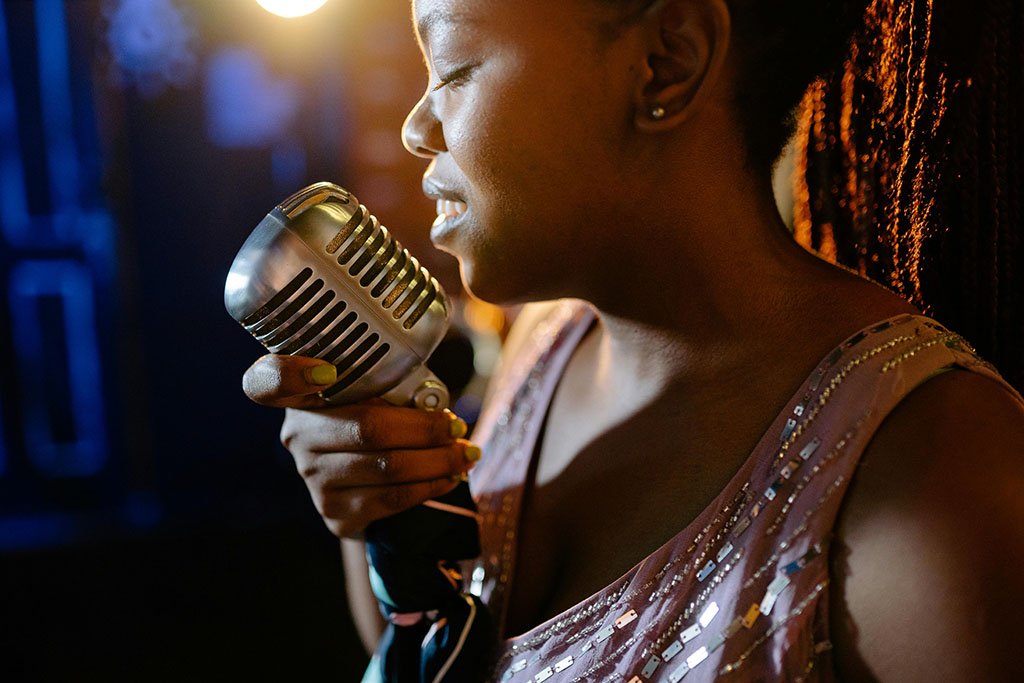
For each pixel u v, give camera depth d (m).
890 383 0.74
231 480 5.22
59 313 4.93
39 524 4.84
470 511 0.94
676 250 0.84
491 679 0.91
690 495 0.85
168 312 5.09
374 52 4.94
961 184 0.92
